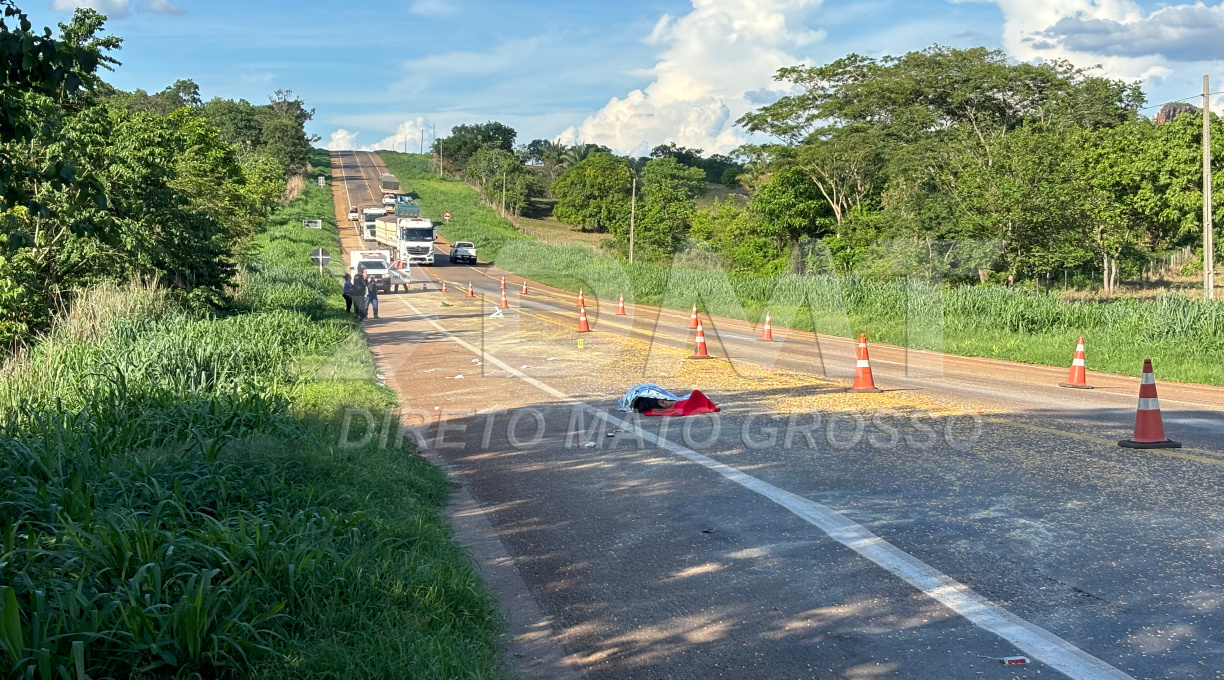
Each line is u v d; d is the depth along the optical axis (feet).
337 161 536.01
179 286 74.79
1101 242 122.83
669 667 13.56
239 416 28.12
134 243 66.28
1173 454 27.04
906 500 22.35
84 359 40.14
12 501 17.69
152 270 70.54
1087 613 14.92
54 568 14.17
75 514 17.21
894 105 174.50
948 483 23.91
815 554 18.54
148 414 27.43
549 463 28.48
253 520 16.65
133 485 19.27
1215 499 21.56
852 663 13.42
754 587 16.83
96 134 66.64
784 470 26.16
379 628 13.84
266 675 12.01
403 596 15.06
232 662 12.17
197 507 19.04
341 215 333.21
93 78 41.88
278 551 15.05
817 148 162.61
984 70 166.61
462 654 13.16
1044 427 32.40
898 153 150.20
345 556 16.44
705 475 25.88
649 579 17.53
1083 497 22.11
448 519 22.48
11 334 57.67
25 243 20.47
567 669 13.67
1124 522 19.86
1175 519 19.95
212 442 22.47
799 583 16.93
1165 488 22.76
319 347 58.08
